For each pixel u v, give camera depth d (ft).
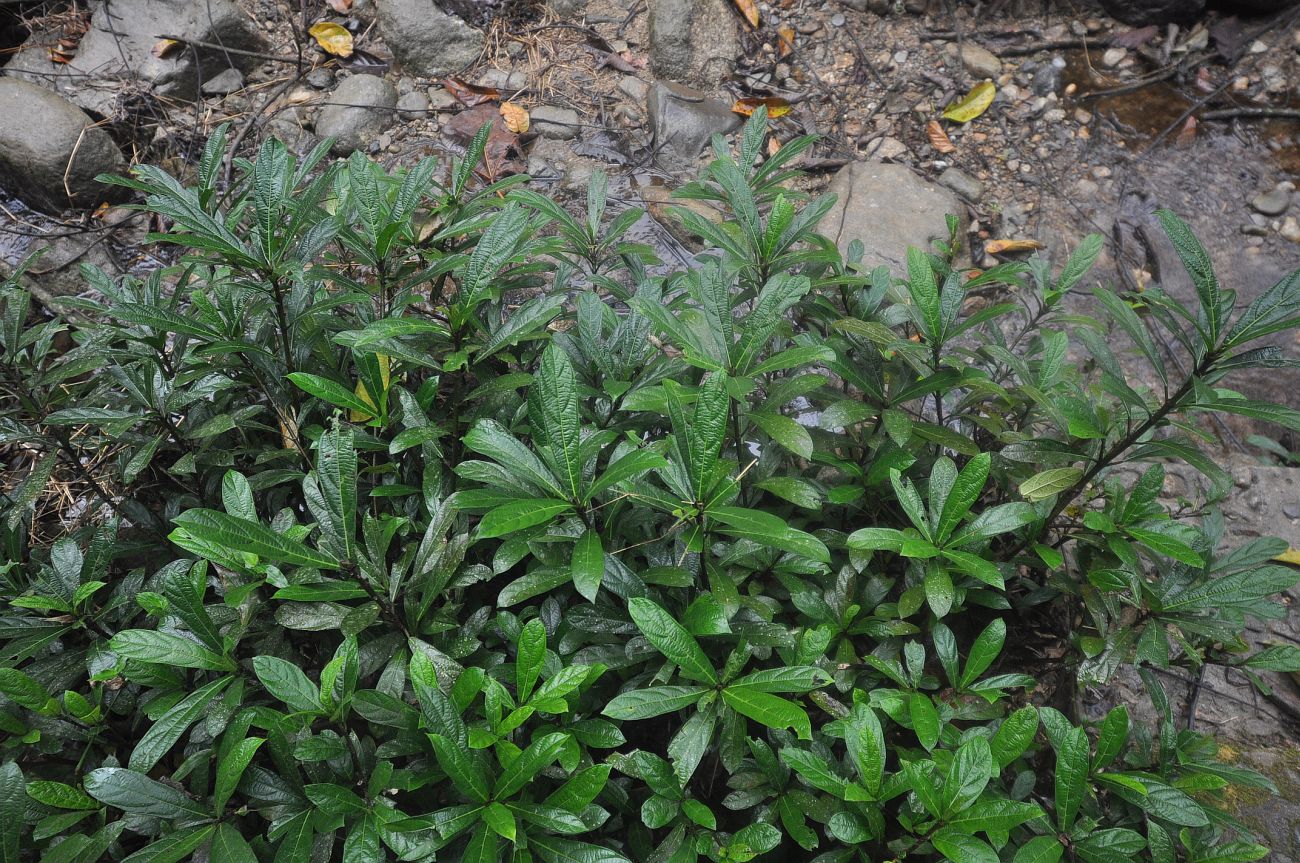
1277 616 7.25
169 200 6.84
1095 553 7.89
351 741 6.32
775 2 17.57
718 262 8.05
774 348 9.07
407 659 6.79
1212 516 8.61
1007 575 7.90
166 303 8.80
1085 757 6.07
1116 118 16.25
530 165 15.37
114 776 5.59
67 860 5.80
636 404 6.22
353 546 6.20
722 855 6.11
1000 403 9.11
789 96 16.62
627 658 6.75
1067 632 8.89
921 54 17.24
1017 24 17.57
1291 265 14.29
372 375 7.36
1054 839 6.08
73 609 6.91
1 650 6.84
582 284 13.03
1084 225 14.89
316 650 7.86
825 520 8.46
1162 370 6.95
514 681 6.84
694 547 6.31
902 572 8.38
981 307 13.73
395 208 7.77
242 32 15.98
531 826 5.93
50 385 8.52
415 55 16.35
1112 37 17.28
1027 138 16.08
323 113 15.57
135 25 15.39
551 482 6.09
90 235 14.02
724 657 7.07
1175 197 15.17
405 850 5.71
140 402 8.12
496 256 6.81
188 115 15.55
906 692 6.84
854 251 9.78
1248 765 8.95
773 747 7.20
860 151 15.97
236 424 7.75
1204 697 9.49
